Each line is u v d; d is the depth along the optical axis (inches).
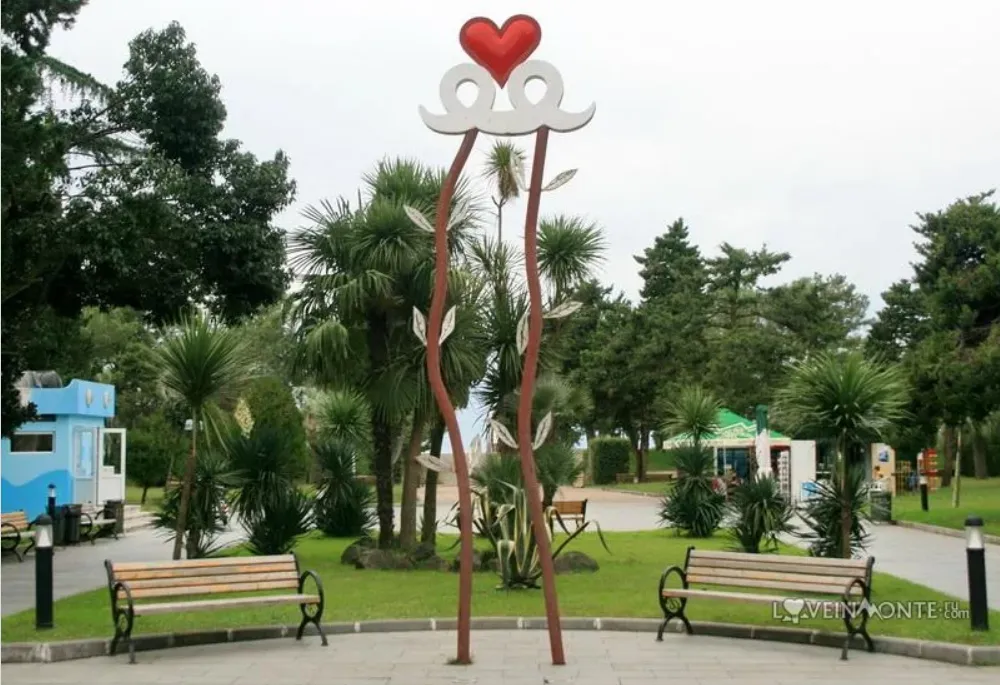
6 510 1040.8
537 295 381.1
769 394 1865.2
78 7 821.2
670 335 2059.5
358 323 672.4
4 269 721.0
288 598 414.0
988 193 1107.3
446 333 390.0
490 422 409.1
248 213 851.4
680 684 339.9
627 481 2305.6
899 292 2028.8
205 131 854.5
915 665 369.1
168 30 851.4
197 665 374.9
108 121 850.1
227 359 572.7
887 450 1515.7
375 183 686.5
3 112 673.6
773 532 684.1
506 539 539.8
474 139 377.1
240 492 661.3
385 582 578.6
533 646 408.5
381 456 692.1
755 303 2048.5
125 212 732.0
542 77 372.5
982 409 1019.9
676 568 431.2
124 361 1791.3
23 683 346.6
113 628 418.3
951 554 767.1
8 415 792.9
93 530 965.8
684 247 2418.8
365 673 359.9
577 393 781.9
